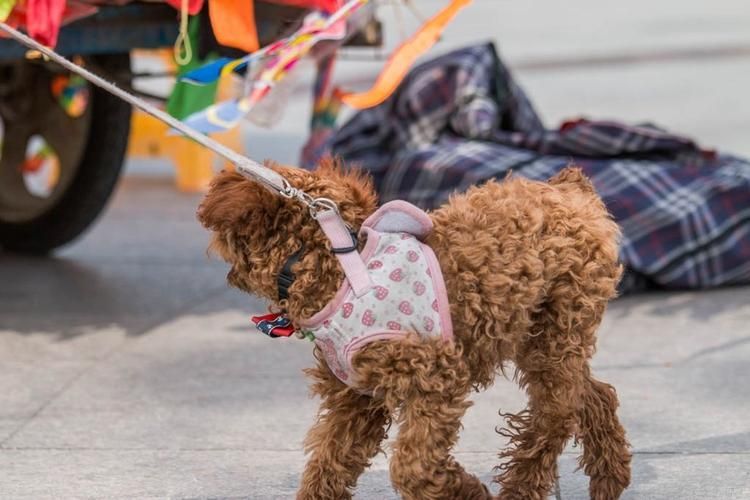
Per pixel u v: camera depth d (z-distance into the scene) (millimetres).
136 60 21688
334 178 5191
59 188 10727
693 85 20562
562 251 5121
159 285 10367
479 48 11594
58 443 6695
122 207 13742
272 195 4977
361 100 6559
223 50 8047
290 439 6719
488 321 4992
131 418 7090
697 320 8938
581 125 10570
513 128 11594
